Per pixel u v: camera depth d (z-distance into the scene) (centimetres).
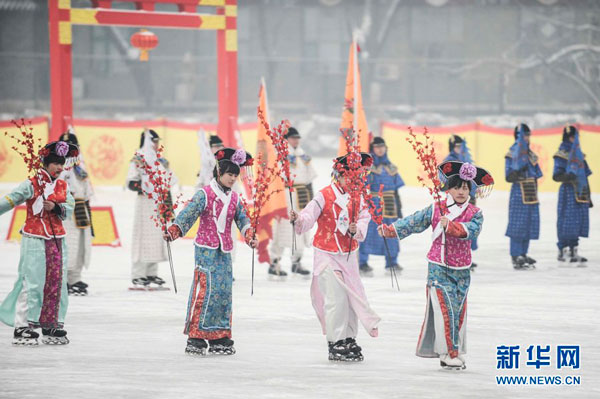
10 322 1433
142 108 7869
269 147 2242
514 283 2092
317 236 1362
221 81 2859
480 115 8075
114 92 7950
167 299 1894
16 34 7888
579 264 2377
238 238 2859
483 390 1141
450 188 1278
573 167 2347
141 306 1808
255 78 8112
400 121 7762
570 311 1741
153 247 2009
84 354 1364
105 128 4188
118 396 1099
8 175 4281
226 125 2858
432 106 8156
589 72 8025
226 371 1247
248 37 8181
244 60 8112
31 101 7800
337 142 7175
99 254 2603
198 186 2166
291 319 1672
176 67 7981
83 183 1936
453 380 1196
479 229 1251
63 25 2642
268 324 1625
